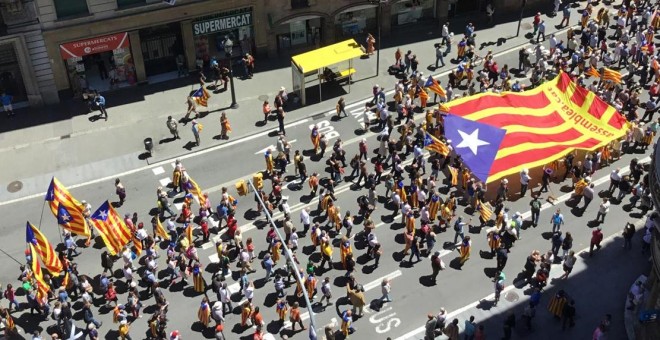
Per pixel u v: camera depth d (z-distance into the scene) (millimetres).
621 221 42281
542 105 45375
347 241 38125
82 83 51031
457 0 59531
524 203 43281
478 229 41688
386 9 56469
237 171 45438
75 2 47281
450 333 34969
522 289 38281
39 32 47156
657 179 29656
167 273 39094
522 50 53188
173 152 46969
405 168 45531
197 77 53312
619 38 56562
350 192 44031
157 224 39406
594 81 50406
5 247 40500
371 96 51656
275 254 38938
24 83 49000
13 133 48188
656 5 60406
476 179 42344
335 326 36469
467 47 55375
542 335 36250
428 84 49156
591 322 36812
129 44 50531
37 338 34094
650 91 49812
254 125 49125
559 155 42625
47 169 45656
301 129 48750
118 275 39062
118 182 42719
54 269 36750
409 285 38531
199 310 36062
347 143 47500
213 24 51875
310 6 53625
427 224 40281
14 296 37156
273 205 42812
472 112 44969
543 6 61312
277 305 36219
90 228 40906
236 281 38750
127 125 49062
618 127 44750
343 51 50406
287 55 55688
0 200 43500
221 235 41156
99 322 36594
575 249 40656
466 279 38906
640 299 36531
